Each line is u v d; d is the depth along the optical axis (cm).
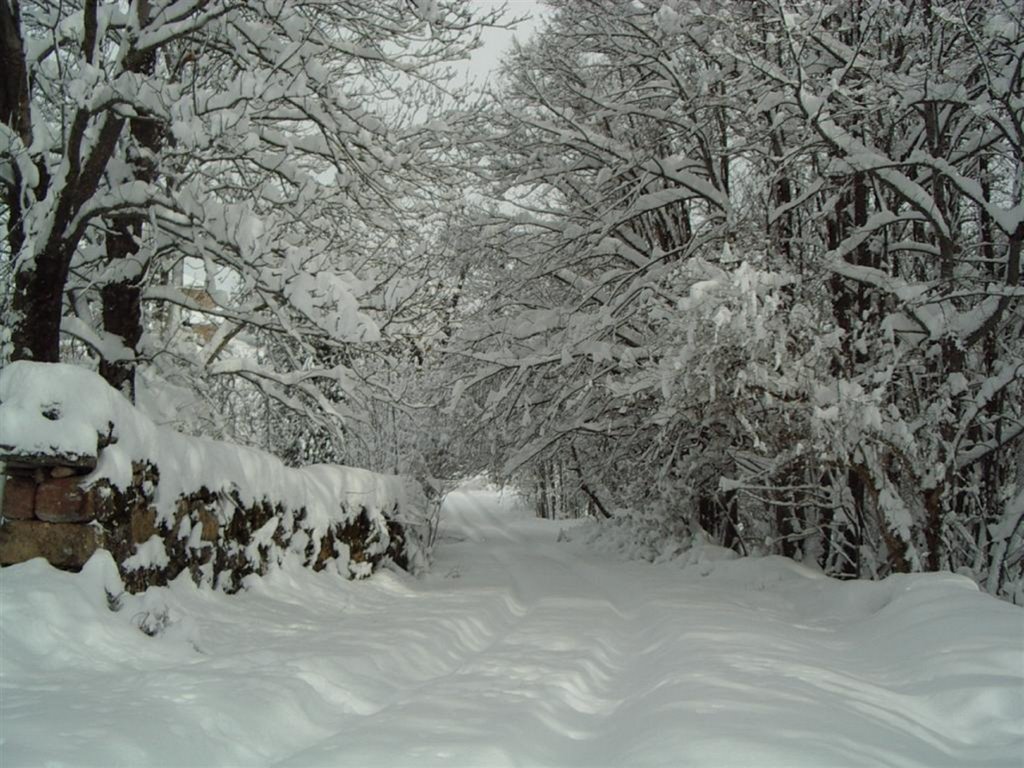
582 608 997
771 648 626
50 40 805
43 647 486
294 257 766
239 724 420
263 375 941
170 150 746
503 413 1533
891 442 917
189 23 726
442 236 1380
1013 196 1172
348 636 669
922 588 733
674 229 1611
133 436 620
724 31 1177
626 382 1257
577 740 472
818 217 1225
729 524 1605
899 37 1131
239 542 776
